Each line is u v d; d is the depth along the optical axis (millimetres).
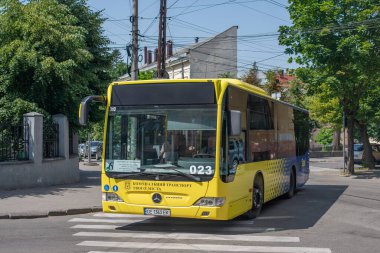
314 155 60062
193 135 9797
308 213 13281
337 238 9750
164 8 25766
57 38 19969
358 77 27375
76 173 21078
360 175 30250
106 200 10203
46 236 9930
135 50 21141
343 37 27391
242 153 11031
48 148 19469
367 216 12766
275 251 8500
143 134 10078
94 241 9359
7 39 20094
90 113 23625
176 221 11781
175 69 62906
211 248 8695
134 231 10469
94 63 24328
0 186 16938
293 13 28578
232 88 10508
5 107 19766
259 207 12539
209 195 9539
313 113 41781
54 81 20594
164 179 9750
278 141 14820
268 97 13688
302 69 29141
